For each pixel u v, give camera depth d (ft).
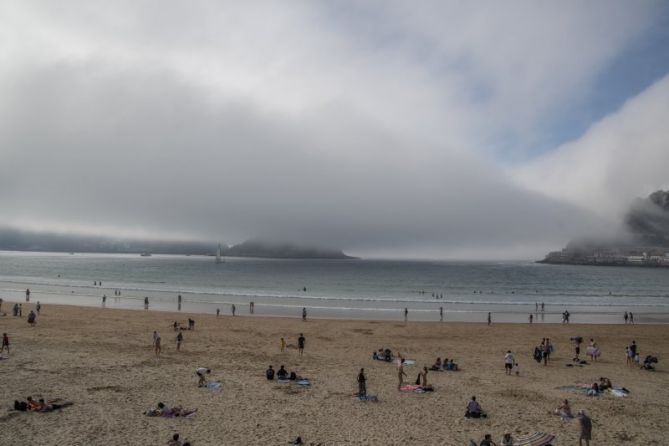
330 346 123.85
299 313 203.62
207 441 56.44
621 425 65.41
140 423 61.67
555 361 111.65
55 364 92.07
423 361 108.06
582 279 619.26
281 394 77.46
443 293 353.31
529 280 571.28
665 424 66.08
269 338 132.87
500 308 242.99
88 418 62.85
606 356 119.34
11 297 243.40
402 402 74.69
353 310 218.59
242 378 87.20
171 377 85.87
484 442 52.85
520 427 64.03
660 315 223.51
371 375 92.68
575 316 215.72
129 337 126.21
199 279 463.83
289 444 56.29
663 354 123.75
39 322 148.25
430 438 59.47
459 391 82.23
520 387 85.66
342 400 74.90
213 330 143.74
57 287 312.91
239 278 497.46
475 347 127.24
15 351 102.94
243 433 59.41
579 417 56.75
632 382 91.35
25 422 60.54
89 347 110.11
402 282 486.38
